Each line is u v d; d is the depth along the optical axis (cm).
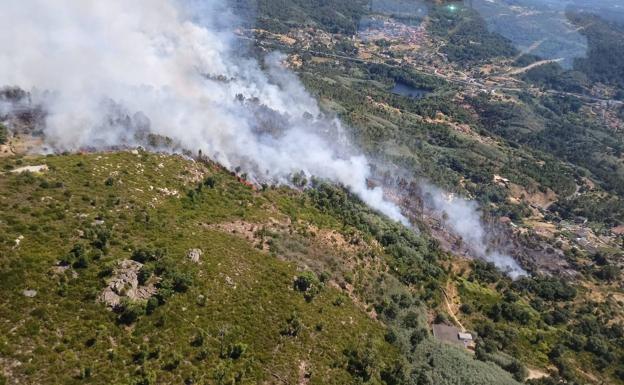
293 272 10925
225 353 8519
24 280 7906
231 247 10812
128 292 8500
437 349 11369
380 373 9850
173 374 7812
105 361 7531
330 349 9650
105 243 9094
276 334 9362
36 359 7112
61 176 10612
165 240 10012
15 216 8931
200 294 9250
